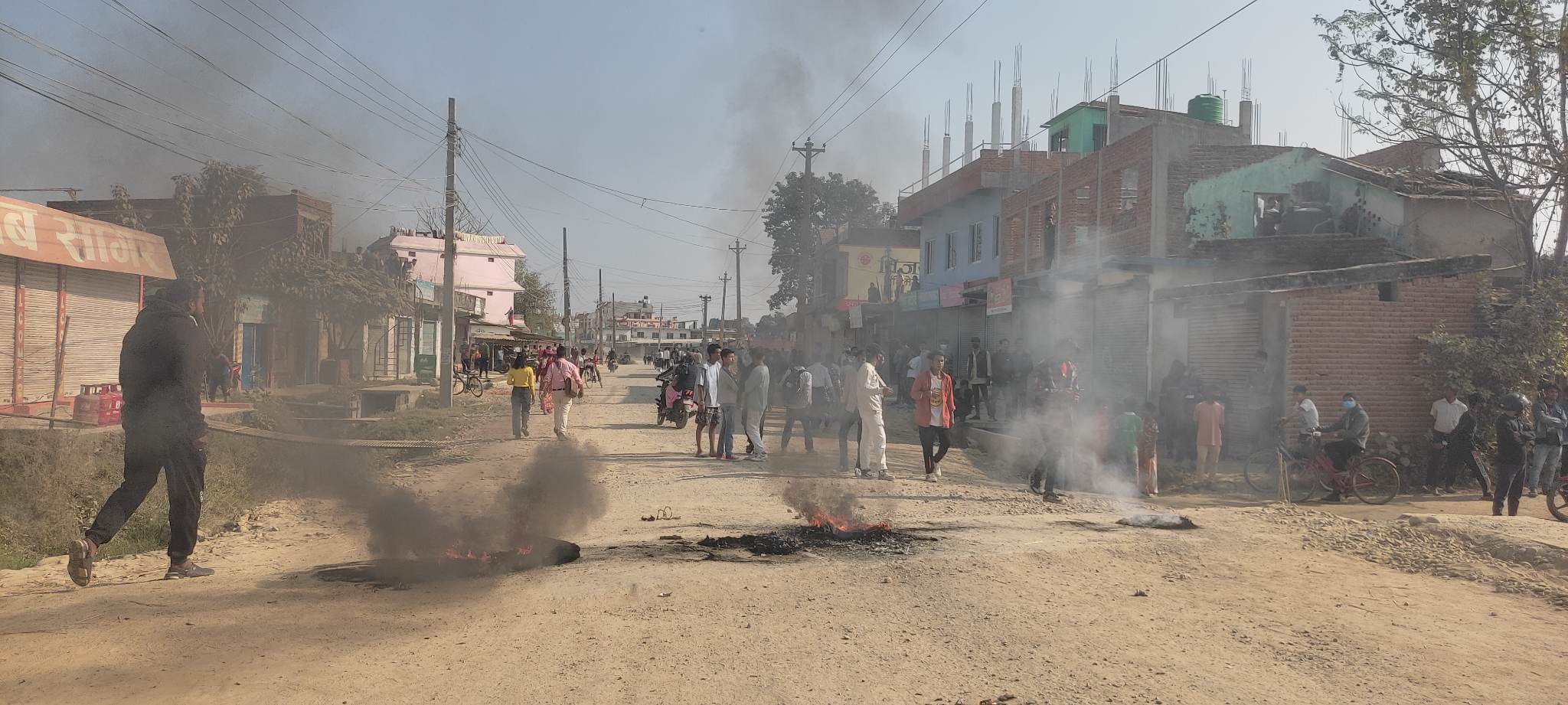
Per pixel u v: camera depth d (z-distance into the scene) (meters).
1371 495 12.25
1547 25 15.04
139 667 3.82
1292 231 18.33
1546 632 4.67
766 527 7.73
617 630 4.50
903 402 25.03
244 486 9.59
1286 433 13.93
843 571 5.75
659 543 6.78
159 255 18.45
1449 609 5.11
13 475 8.93
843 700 3.70
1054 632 4.62
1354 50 16.52
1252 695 3.81
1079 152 28.72
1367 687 3.90
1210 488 12.81
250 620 4.55
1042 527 7.52
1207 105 26.36
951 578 5.63
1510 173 15.91
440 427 18.25
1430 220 17.59
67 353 17.48
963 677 3.99
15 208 15.85
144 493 5.58
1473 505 11.99
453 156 23.92
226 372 16.44
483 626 4.51
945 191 30.73
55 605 4.86
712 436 14.11
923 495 10.51
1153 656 4.28
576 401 28.91
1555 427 12.25
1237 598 5.31
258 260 17.44
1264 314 14.48
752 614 4.82
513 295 65.00
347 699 3.55
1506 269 17.50
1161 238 18.88
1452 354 13.75
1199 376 15.21
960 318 28.55
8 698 3.45
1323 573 5.91
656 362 55.59
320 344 18.52
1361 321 14.20
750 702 3.65
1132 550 6.45
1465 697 3.81
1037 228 25.33
